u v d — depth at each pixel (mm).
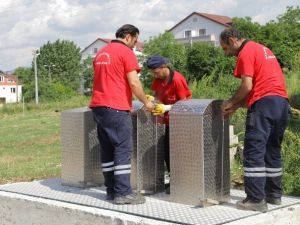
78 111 5918
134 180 5488
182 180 4887
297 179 6754
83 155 5871
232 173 7492
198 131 4707
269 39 34188
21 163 11672
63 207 5016
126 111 4996
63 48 93750
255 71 4527
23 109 38125
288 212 4625
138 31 5152
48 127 23797
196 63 34250
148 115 5352
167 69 5535
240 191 5594
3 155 13516
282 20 53812
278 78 4598
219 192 4883
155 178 5438
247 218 4379
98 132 5148
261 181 4578
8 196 5594
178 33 74750
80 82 89250
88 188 5895
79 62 94625
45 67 92875
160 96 5594
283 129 4707
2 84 93750
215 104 4797
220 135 4875
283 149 7242
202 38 70000
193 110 4738
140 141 5328
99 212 4723
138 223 4398
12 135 20156
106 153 5172
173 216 4461
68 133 6012
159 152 5461
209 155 4773
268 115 4508
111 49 4992
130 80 4902
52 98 61750
